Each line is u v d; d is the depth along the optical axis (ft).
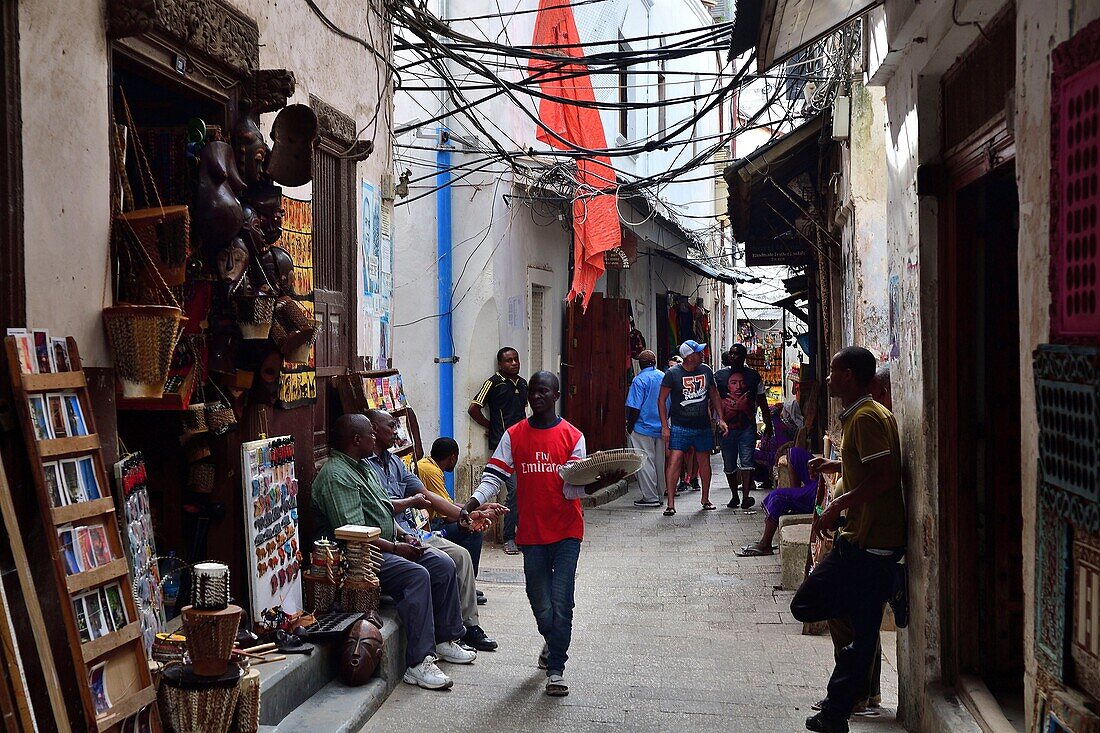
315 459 21.90
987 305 15.97
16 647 9.70
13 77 11.49
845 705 16.76
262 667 16.69
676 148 70.69
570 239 50.85
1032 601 10.55
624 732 17.67
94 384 12.96
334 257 23.41
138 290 13.84
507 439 20.99
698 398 43.78
